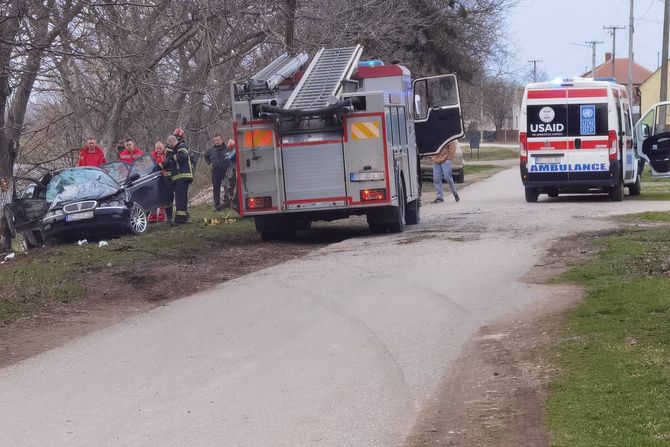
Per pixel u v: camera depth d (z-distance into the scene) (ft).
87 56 62.28
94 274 47.24
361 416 22.06
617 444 18.49
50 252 58.95
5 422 22.68
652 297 32.78
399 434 20.62
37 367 28.71
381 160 57.47
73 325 35.88
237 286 42.50
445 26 133.59
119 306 39.73
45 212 67.05
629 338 27.27
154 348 30.53
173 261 51.88
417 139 70.49
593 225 58.59
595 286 36.86
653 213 62.75
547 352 26.99
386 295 38.11
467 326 31.78
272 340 30.81
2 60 60.03
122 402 24.07
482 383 24.58
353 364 27.14
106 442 20.77
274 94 59.11
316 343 30.07
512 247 50.29
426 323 32.53
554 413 21.11
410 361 27.32
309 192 58.03
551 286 38.09
